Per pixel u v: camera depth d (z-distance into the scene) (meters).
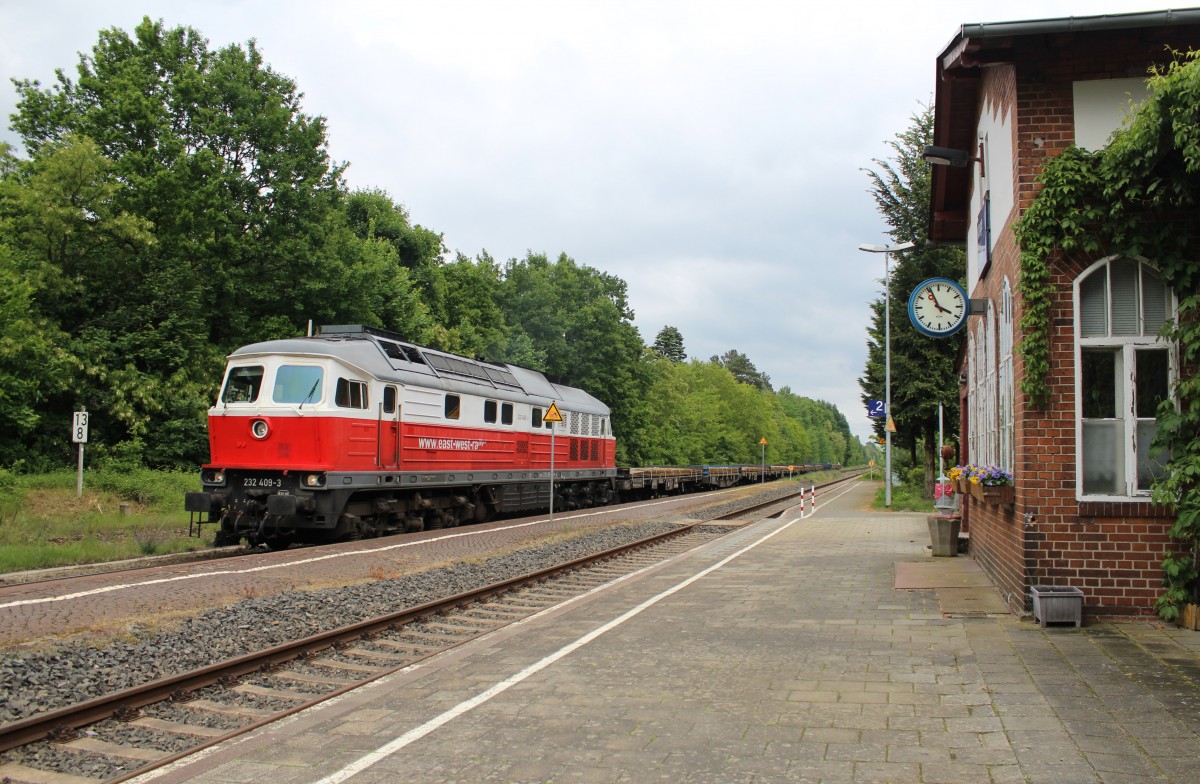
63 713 5.71
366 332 19.06
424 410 19.78
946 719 5.43
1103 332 8.49
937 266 32.81
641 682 6.56
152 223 26.64
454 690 6.46
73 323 26.72
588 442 31.64
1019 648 7.28
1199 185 7.86
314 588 11.48
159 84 29.31
